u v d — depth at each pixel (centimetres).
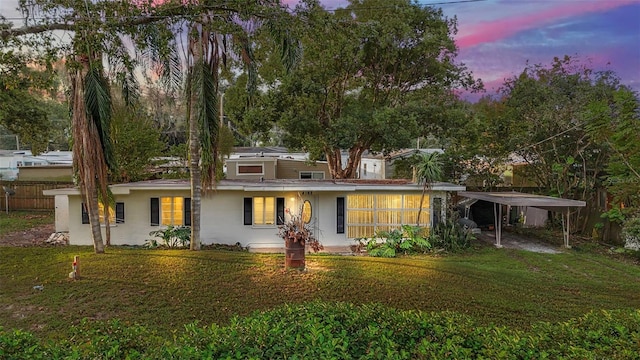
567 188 1614
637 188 1238
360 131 1698
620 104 1311
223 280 847
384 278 883
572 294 825
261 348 306
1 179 2253
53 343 334
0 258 1008
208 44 998
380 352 300
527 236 1552
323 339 312
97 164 992
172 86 968
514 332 374
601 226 1470
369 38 1605
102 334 346
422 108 1678
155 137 1501
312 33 901
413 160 1644
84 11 675
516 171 1878
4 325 613
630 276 995
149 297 742
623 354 311
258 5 827
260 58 1140
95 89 927
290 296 763
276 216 1294
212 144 1054
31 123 1688
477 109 2123
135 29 721
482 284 862
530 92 1822
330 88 1816
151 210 1261
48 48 680
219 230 1278
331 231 1308
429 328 361
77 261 844
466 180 1869
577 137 1584
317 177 2156
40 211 1958
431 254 1187
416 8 1692
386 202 1323
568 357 305
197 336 327
